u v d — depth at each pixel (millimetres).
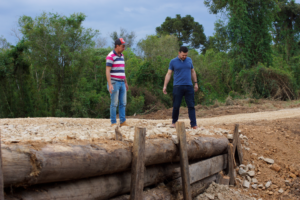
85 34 16219
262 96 20375
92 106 16672
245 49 22344
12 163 1929
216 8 23953
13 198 2037
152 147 3330
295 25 35500
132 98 16703
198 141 4254
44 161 2092
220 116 12289
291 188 5004
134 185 2898
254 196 4828
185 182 3590
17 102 14867
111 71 5414
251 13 22797
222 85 24562
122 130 4523
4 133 3770
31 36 15242
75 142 2633
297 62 28656
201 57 31297
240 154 5449
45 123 6305
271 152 5926
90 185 2654
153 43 34250
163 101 18562
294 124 7453
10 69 14742
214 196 4449
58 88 15867
